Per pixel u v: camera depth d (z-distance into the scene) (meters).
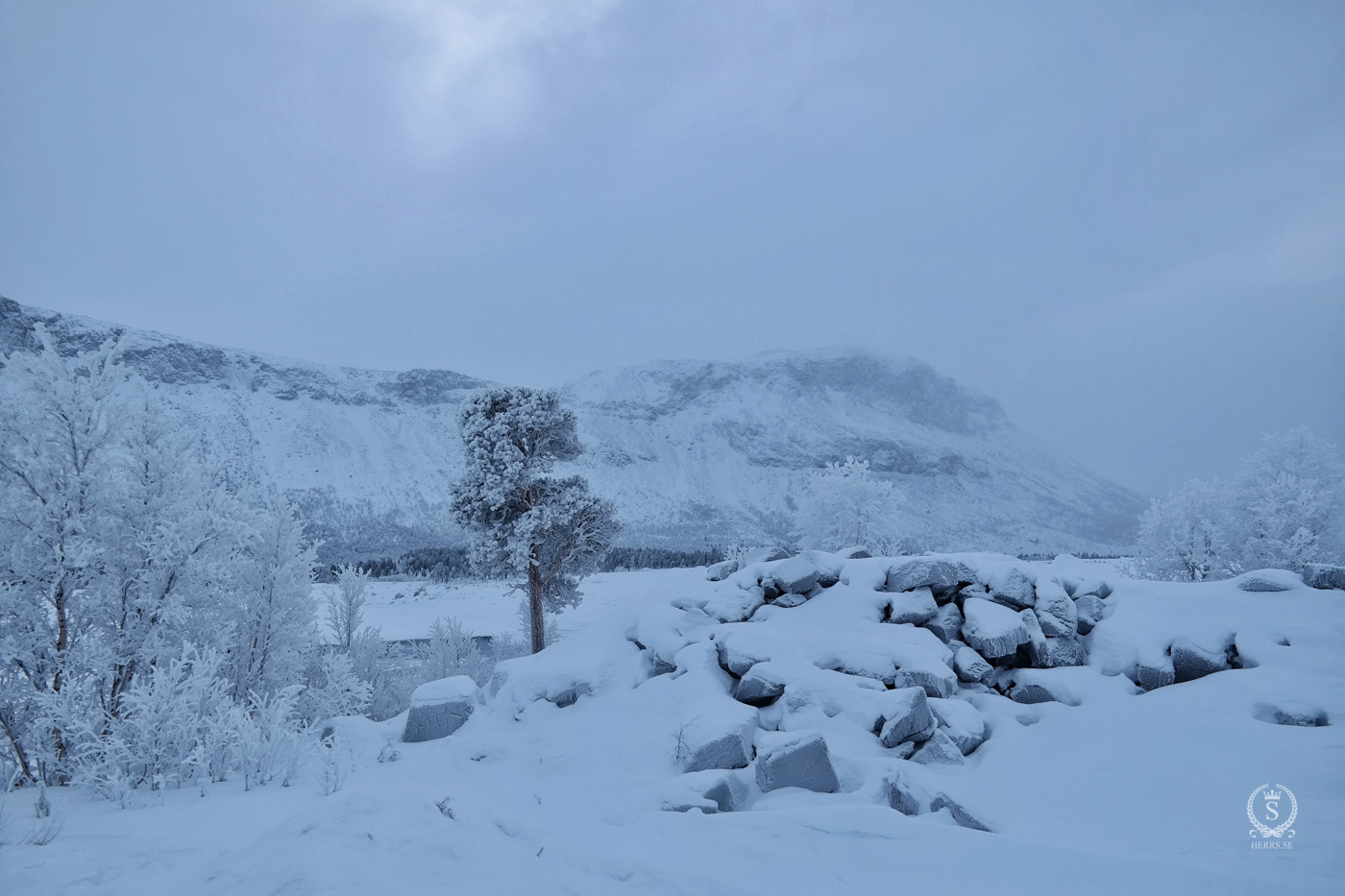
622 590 53.25
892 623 9.67
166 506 10.01
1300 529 19.66
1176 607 9.46
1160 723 7.08
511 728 9.30
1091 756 6.64
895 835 4.44
